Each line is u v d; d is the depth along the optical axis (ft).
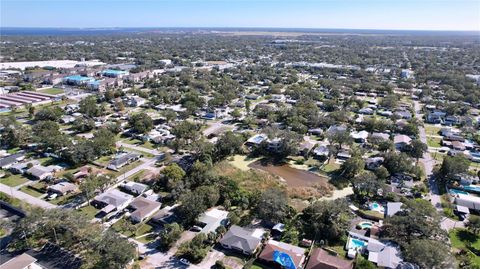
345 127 501.56
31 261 216.95
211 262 230.68
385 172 347.15
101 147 395.96
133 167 377.91
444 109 606.96
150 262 228.84
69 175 335.67
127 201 298.76
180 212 276.21
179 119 553.23
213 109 599.98
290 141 418.92
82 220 250.16
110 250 209.97
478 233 264.52
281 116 557.33
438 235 245.45
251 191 319.68
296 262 224.12
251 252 236.84
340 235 256.11
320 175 370.12
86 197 304.71
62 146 401.70
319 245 248.93
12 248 239.71
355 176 362.74
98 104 635.66
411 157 398.42
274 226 267.39
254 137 464.65
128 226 260.01
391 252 231.71
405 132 492.54
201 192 291.17
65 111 572.51
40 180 342.03
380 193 322.14
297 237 257.96
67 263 224.33
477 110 632.38
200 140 416.67
